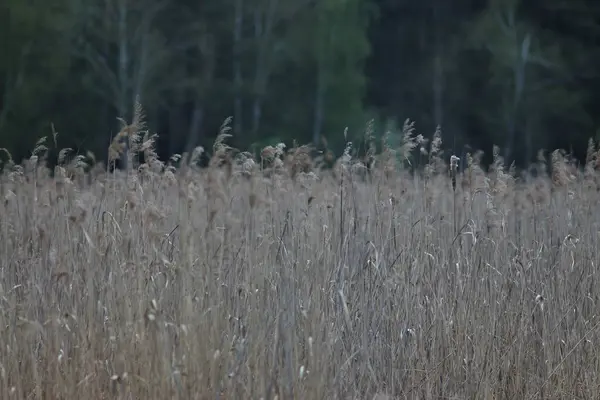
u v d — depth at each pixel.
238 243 16.81
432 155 19.86
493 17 72.00
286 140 66.06
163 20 66.81
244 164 16.59
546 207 20.52
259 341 15.22
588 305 18.17
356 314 16.48
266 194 17.50
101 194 17.19
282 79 68.00
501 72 69.69
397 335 16.77
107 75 62.72
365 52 69.25
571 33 71.88
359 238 17.30
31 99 60.34
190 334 14.75
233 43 67.81
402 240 18.08
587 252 18.83
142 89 63.28
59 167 17.70
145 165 17.02
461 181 19.23
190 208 16.27
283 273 15.89
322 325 15.74
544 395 16.84
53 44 61.91
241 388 14.76
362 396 16.00
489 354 16.81
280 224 17.47
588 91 69.88
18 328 15.62
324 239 17.14
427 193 19.55
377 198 18.61
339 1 68.50
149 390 14.77
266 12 68.06
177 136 66.38
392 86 76.88
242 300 15.88
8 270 17.08
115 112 62.69
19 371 15.60
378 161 19.36
